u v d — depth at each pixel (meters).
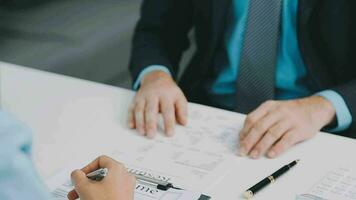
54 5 3.41
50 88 1.24
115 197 0.68
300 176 0.89
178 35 1.53
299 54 1.28
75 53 2.78
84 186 0.70
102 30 2.99
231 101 1.38
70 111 1.13
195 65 1.45
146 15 1.51
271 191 0.85
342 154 0.96
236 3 1.30
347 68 1.30
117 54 2.71
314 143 1.00
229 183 0.87
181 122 1.07
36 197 0.43
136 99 1.14
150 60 1.35
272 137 0.98
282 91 1.34
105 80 2.50
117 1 3.38
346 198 0.83
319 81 1.28
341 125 1.11
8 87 1.24
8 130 0.43
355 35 1.26
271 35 1.25
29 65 2.67
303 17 1.21
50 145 1.01
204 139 1.01
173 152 0.96
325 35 1.25
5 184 0.42
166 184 0.85
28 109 1.14
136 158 0.95
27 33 3.04
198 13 1.37
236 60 1.33
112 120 1.09
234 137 1.01
